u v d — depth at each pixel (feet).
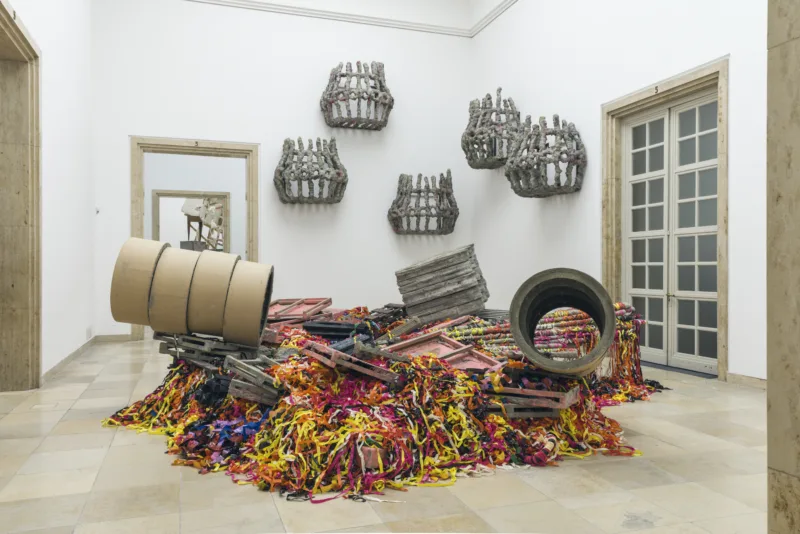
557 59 26.03
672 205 20.77
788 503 4.94
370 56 31.99
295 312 22.43
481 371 12.61
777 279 5.03
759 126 16.98
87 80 26.48
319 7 31.09
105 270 28.04
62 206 21.27
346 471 9.68
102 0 28.12
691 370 19.93
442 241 33.12
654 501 8.99
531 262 27.96
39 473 10.24
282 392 11.95
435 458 10.53
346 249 31.53
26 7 17.03
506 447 10.88
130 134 28.45
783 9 4.94
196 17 29.40
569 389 11.71
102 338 28.04
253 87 30.12
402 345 14.98
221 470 10.36
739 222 17.54
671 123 20.79
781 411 5.01
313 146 31.01
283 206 30.50
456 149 33.42
